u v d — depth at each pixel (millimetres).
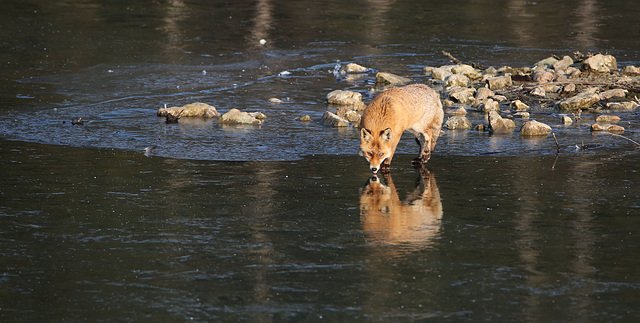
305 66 40156
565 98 31922
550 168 21859
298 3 64188
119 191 19547
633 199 18656
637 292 13383
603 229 16562
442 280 13969
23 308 12859
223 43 45906
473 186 20109
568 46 45281
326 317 12547
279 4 63500
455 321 12344
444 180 20781
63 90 33281
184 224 17047
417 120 22422
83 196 19094
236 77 36969
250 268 14594
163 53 42094
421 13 59438
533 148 24391
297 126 27688
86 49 42531
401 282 13906
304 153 23859
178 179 20719
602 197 18875
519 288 13586
